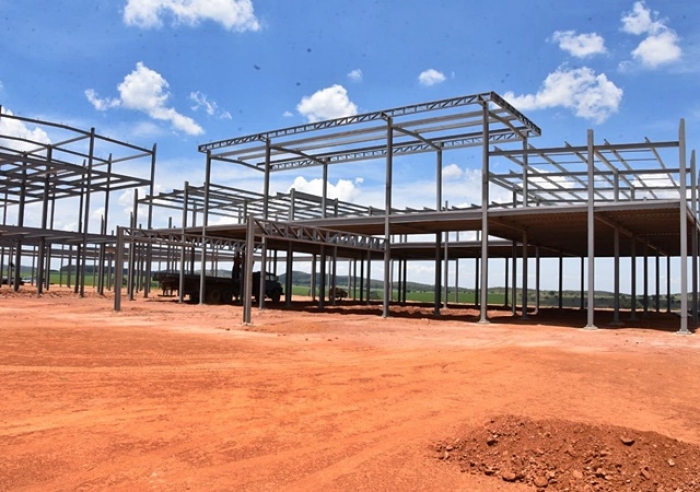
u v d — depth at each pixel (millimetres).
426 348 15336
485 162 24375
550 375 11109
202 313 27031
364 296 64312
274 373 10945
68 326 18484
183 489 5016
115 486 5043
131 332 17328
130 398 8562
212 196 37781
